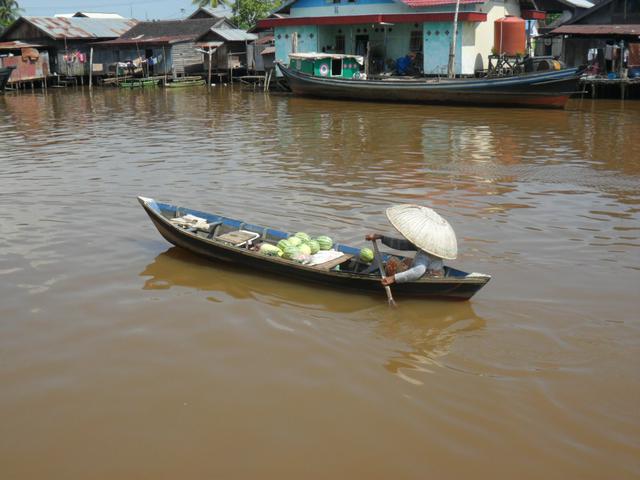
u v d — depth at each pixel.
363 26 37.19
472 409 6.32
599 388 6.62
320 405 6.42
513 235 10.87
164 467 5.57
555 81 27.59
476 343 7.50
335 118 26.88
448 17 32.69
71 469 5.55
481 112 28.17
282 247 9.25
